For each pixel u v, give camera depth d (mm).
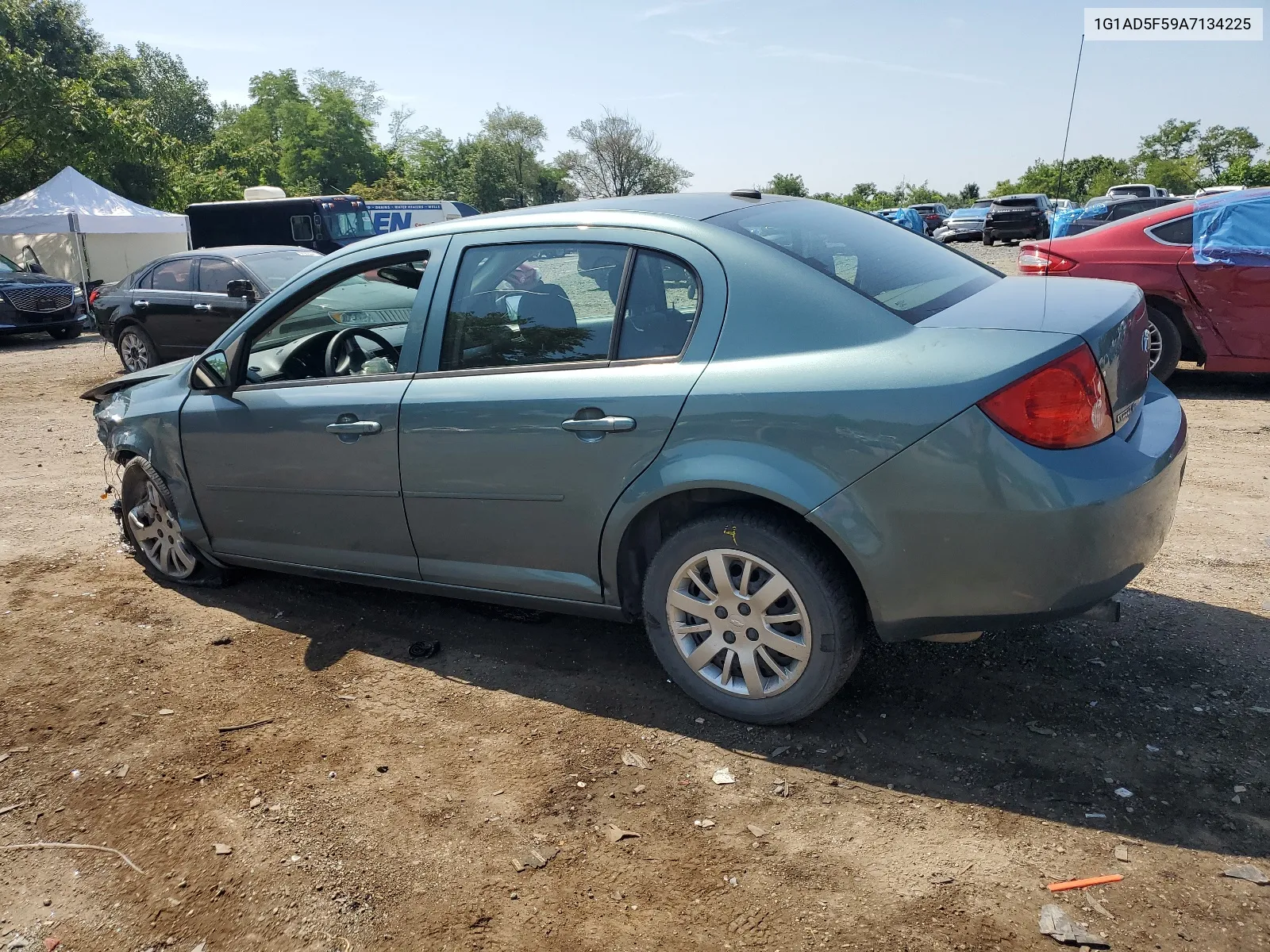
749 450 2756
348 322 3758
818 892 2311
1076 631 3572
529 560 3336
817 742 2961
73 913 2414
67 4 45906
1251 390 7691
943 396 2520
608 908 2307
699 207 3242
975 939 2131
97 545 5246
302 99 84625
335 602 4324
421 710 3322
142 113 34688
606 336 3090
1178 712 2992
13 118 29406
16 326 16047
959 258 3580
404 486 3516
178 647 3938
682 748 2980
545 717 3223
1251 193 7215
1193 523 4668
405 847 2578
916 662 3424
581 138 67562
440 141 86875
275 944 2264
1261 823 2447
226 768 3016
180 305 10906
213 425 4062
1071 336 2537
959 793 2662
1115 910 2182
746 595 2934
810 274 2824
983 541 2535
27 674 3736
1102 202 16938
